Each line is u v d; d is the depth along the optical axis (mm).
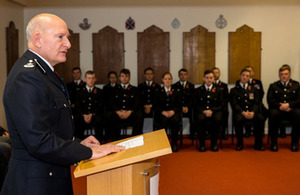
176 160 4832
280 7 6645
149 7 6711
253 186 3688
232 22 6691
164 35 6723
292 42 6691
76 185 3734
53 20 1426
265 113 5848
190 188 3633
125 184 1338
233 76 6734
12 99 1299
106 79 6801
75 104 5672
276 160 4781
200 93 5645
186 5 6688
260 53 6691
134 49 6773
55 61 1471
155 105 5688
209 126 5559
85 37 6766
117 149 1414
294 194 3443
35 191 1349
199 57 6734
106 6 6711
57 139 1311
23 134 1274
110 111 5758
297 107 5422
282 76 5551
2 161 2537
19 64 1396
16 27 6328
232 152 5289
